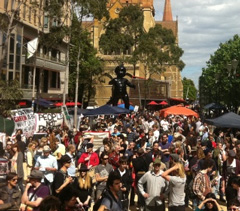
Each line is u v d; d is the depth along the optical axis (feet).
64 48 187.11
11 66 137.49
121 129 68.74
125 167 34.27
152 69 212.23
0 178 28.73
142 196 32.37
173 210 27.89
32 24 151.94
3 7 120.06
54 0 115.65
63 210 20.01
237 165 38.86
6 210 23.25
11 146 39.81
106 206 20.94
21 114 67.00
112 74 276.00
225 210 38.91
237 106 214.48
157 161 29.43
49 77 185.06
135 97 263.90
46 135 63.67
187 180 38.78
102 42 242.78
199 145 43.19
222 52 224.94
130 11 242.58
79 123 93.71
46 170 35.17
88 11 114.62
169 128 88.99
